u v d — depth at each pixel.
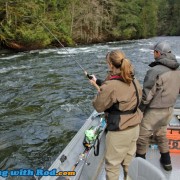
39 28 23.34
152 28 50.72
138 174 2.09
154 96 2.83
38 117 7.55
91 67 14.98
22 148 5.91
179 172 3.18
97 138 3.16
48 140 6.28
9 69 14.12
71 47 26.56
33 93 9.77
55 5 26.91
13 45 22.19
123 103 2.32
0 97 9.23
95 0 33.50
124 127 2.36
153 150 3.60
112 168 2.52
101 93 2.31
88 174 2.87
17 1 22.19
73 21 30.70
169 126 3.71
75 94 9.71
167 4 66.75
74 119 7.46
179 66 2.90
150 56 20.14
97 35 33.56
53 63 16.06
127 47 27.11
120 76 2.32
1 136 6.41
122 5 38.38
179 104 8.70
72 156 2.96
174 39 43.97
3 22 21.95
